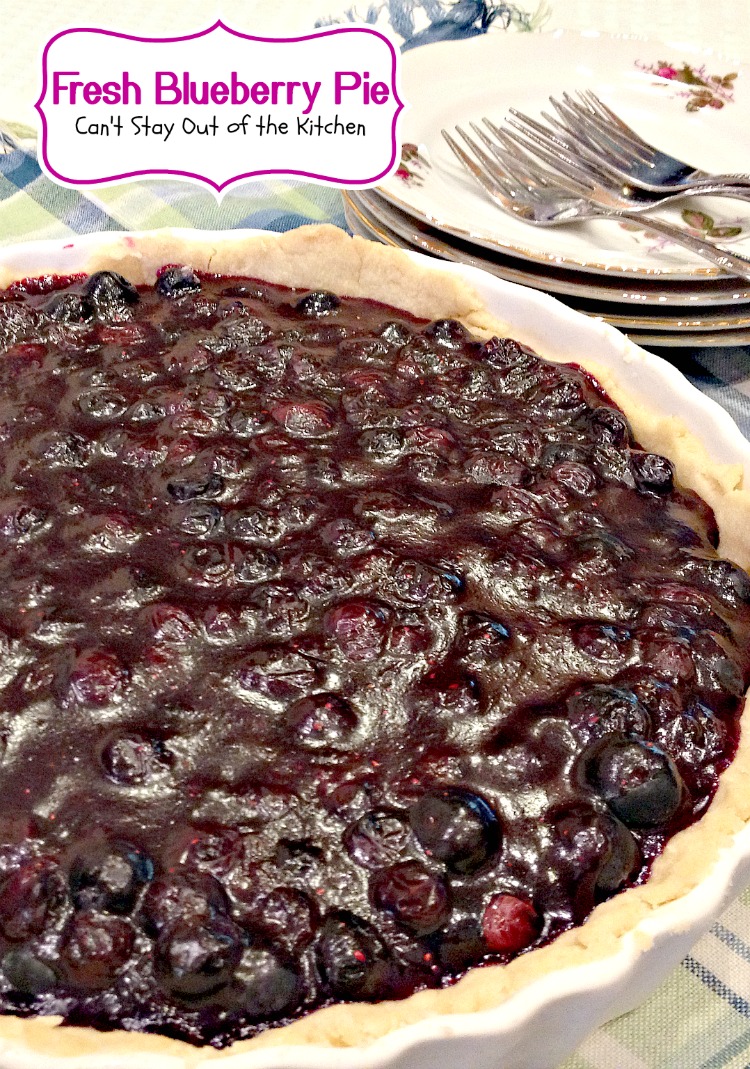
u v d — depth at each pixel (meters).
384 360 0.41
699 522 0.38
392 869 0.30
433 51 0.52
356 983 0.29
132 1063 0.27
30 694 0.32
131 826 0.30
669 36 0.63
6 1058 0.27
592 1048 0.31
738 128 0.52
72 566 0.34
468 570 0.35
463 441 0.39
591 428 0.39
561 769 0.32
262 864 0.30
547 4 0.61
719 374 0.45
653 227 0.44
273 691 0.32
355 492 0.37
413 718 0.32
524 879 0.30
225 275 0.44
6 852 0.30
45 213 0.49
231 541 0.35
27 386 0.39
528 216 0.46
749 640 0.35
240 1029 0.29
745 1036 0.32
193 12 0.61
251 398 0.39
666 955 0.30
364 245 0.43
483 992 0.28
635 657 0.34
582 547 0.36
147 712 0.32
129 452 0.37
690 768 0.32
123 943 0.29
